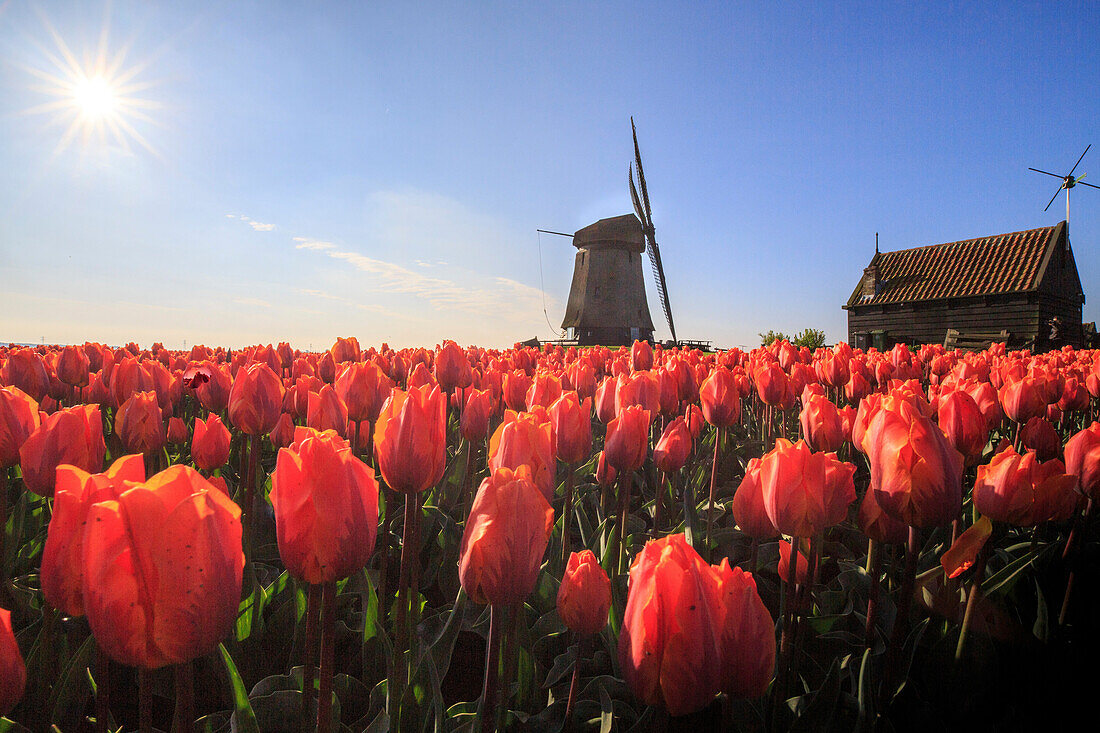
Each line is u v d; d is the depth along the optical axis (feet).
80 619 8.16
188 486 3.42
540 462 6.40
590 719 6.49
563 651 8.36
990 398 12.82
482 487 4.69
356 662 8.33
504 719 6.05
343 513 4.17
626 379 12.25
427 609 9.16
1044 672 7.80
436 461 5.80
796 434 20.16
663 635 3.92
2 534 7.75
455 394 16.40
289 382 18.22
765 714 6.77
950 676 7.50
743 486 6.84
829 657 8.08
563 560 9.43
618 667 7.17
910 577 6.10
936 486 5.63
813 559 6.77
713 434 20.03
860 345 147.13
